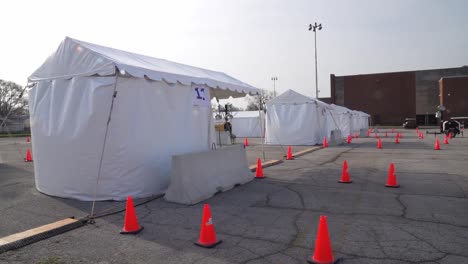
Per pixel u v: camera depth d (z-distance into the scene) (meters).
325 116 24.44
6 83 59.84
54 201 7.05
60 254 4.43
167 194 7.12
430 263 4.02
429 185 8.55
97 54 6.98
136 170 7.30
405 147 19.92
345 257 4.22
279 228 5.38
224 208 6.60
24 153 18.62
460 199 7.09
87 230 5.36
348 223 5.59
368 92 73.25
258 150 18.61
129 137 7.18
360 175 10.18
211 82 9.44
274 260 4.18
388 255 4.27
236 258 4.25
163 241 4.86
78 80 7.16
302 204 6.86
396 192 7.84
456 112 60.31
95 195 6.86
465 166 11.70
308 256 4.28
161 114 7.89
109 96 6.91
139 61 8.39
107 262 4.18
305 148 19.30
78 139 7.06
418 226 5.38
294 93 22.09
